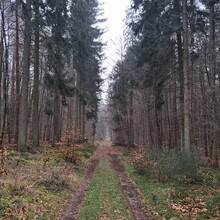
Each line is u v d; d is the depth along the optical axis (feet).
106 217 32.32
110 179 56.70
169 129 106.22
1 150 40.65
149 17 69.21
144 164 60.85
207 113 42.27
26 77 63.87
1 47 65.67
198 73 84.02
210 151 81.51
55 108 94.17
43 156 63.05
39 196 36.94
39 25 65.67
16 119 82.99
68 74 112.47
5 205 30.27
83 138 140.56
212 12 64.64
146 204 39.14
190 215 32.19
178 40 68.08
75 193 44.88
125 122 136.67
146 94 100.94
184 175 50.96
